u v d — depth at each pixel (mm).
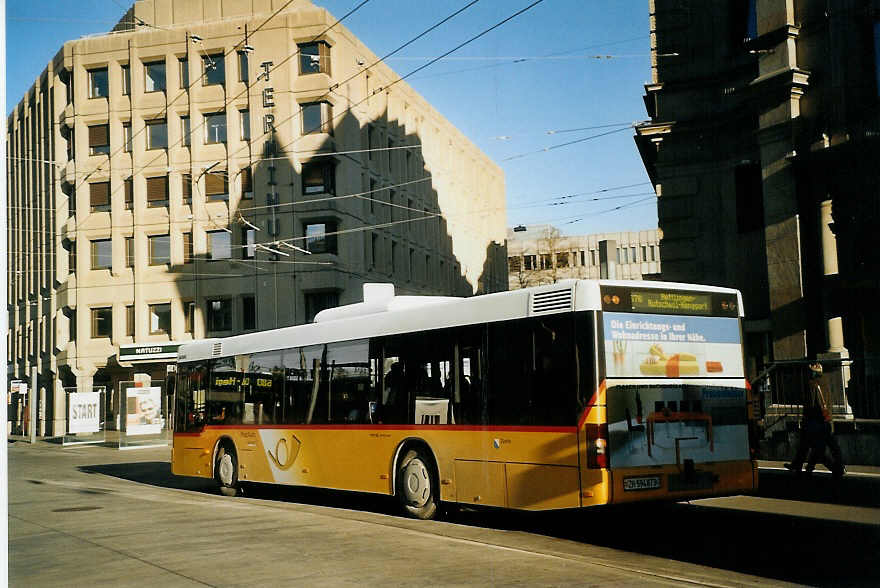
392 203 51656
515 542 9844
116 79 47688
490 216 73562
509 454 10211
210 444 16781
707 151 23375
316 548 9250
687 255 23469
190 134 46125
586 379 9391
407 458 11930
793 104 20219
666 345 9914
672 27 23891
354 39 46875
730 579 7398
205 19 47000
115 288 47219
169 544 9789
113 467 25953
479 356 10781
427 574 7715
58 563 8820
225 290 45094
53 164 51188
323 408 13648
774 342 20531
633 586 7070
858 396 15797
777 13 20547
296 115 43156
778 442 16828
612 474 9211
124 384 43375
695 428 9945
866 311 18766
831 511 11430
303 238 44250
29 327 56250
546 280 93188
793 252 20188
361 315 13336
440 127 61562
